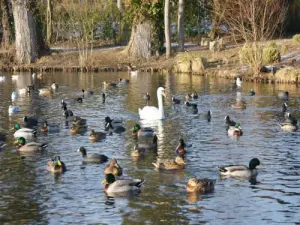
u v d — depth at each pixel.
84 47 86.50
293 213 25.47
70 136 39.09
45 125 40.56
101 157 32.97
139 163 32.59
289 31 87.25
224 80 65.56
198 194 27.73
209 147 35.72
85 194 27.89
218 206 26.28
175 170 31.22
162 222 24.70
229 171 30.19
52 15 91.00
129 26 89.25
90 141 37.59
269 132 39.38
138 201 26.94
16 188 28.77
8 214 25.69
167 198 27.23
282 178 29.78
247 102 50.78
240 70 68.50
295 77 62.12
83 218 25.19
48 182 29.58
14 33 90.00
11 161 33.31
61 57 82.19
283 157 33.38
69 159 33.56
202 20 89.81
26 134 38.78
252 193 27.77
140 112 44.81
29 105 51.31
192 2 87.94
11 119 45.12
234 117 44.44
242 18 73.25
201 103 50.66
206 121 43.22
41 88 60.91
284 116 44.41
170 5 84.25
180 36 80.38
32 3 82.31
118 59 80.19
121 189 27.91
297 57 71.12
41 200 27.19
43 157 34.03
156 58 80.00
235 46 79.19
